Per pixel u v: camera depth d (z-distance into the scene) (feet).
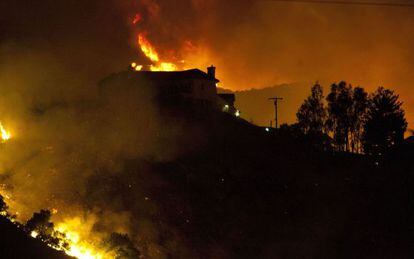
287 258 94.53
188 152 134.21
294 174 136.05
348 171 146.41
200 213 99.91
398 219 115.55
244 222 102.22
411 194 128.77
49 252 60.70
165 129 150.20
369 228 110.83
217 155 136.05
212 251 88.74
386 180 138.72
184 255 84.89
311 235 104.47
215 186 113.91
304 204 118.21
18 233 62.39
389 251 101.55
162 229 89.71
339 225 110.73
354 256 99.19
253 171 130.41
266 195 117.91
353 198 125.90
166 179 110.73
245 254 91.81
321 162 153.89
